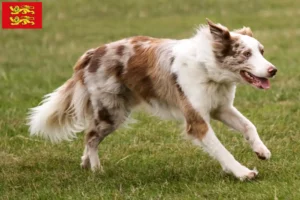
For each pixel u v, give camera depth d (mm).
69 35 30812
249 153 12117
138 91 11242
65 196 10188
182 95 10453
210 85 10297
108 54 11414
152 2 37344
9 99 17750
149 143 13219
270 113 15055
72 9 36062
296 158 11375
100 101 11523
